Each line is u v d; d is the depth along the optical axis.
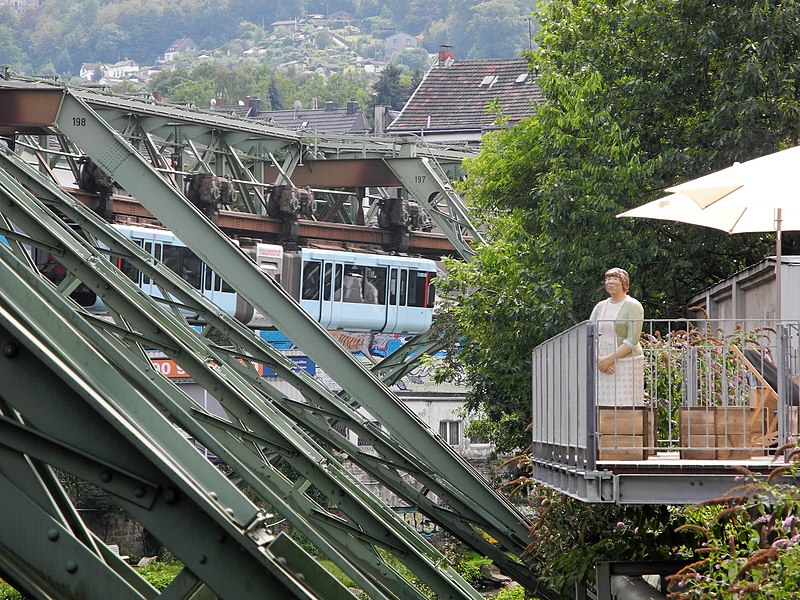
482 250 47.69
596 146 41.53
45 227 22.17
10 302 8.12
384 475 29.98
